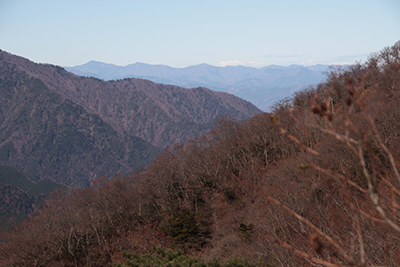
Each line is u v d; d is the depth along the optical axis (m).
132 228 55.88
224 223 43.38
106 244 50.34
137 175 69.38
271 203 24.72
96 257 49.53
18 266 45.88
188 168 63.94
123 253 16.70
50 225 57.47
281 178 29.94
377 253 7.75
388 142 17.25
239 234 29.88
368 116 2.31
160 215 57.84
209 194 57.62
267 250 19.02
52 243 50.00
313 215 15.70
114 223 57.28
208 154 65.12
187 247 41.69
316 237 2.45
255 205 36.91
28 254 47.72
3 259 47.94
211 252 34.03
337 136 2.35
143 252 48.50
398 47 31.20
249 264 17.02
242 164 54.56
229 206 49.53
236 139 65.75
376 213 8.34
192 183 60.38
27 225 58.69
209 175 56.94
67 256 48.59
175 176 64.00
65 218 58.41
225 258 28.84
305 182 19.72
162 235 50.62
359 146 2.29
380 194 8.38
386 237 7.79
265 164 51.31
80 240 51.78
